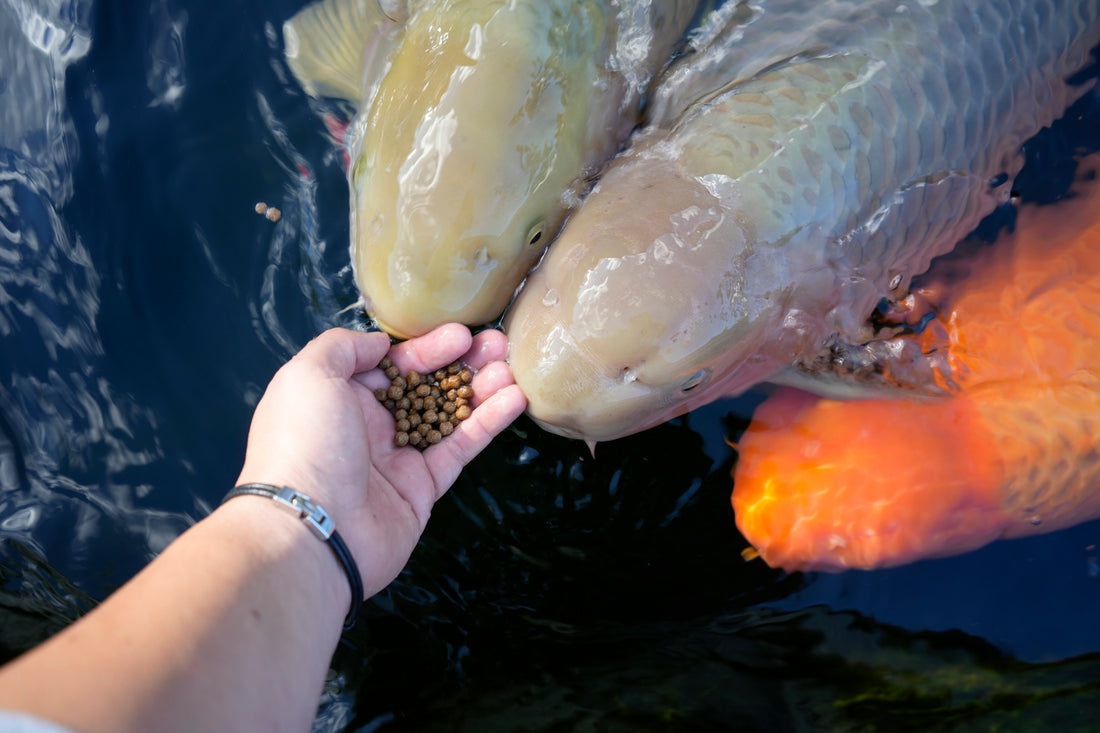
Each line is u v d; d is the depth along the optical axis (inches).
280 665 20.5
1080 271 27.9
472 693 25.2
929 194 27.2
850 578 26.3
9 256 28.5
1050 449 25.9
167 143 29.5
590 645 25.8
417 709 25.0
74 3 30.1
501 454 27.3
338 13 29.8
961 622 25.8
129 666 18.8
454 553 26.5
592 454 27.0
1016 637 25.6
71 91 29.7
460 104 24.8
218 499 26.8
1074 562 26.3
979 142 27.7
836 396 27.3
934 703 24.9
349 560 22.6
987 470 25.9
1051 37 28.3
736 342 25.5
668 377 24.9
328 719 24.8
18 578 25.7
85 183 29.0
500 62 25.0
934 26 26.9
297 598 21.3
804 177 25.7
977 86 27.3
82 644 18.8
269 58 30.1
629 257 24.6
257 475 22.8
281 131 29.6
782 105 26.0
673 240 24.8
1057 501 26.1
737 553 26.5
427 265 24.9
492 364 25.6
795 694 25.2
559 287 25.1
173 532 26.5
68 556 26.2
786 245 25.7
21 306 28.2
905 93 26.5
